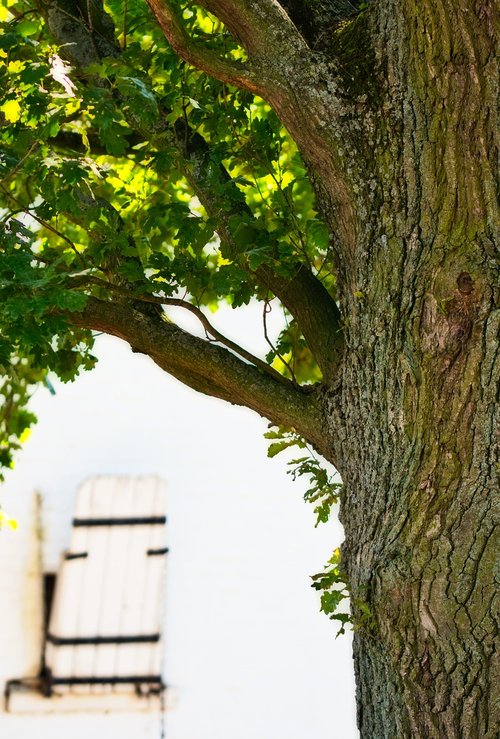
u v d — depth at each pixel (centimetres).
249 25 681
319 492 760
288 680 1311
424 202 641
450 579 612
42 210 879
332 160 677
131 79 766
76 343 845
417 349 634
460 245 620
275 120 912
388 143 660
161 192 1003
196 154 864
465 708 616
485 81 616
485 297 608
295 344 936
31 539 1323
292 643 1320
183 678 1312
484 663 610
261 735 1298
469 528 609
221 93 909
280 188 847
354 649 690
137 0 945
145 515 1338
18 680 1298
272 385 758
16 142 830
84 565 1326
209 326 784
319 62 679
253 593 1329
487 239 616
